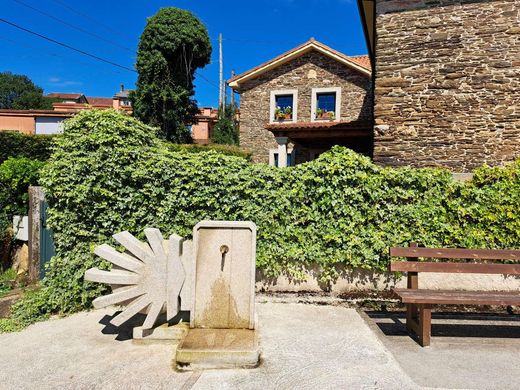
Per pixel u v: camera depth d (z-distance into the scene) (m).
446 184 4.53
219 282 3.46
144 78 18.47
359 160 4.62
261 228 4.71
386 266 4.59
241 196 4.72
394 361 3.09
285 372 2.89
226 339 3.19
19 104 50.47
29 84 56.06
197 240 3.46
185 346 3.03
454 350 3.33
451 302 3.32
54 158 4.50
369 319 4.14
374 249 4.58
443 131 6.81
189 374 2.86
